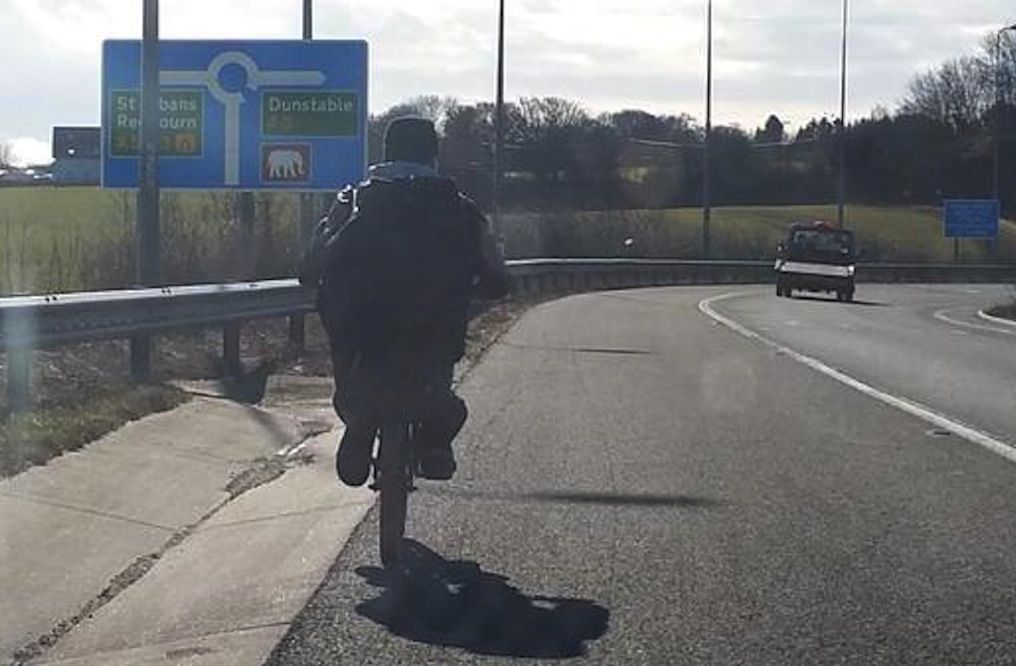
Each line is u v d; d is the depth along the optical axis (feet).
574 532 32.35
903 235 303.89
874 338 98.58
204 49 87.81
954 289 226.58
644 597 26.99
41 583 27.78
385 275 27.53
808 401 57.62
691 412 53.47
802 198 351.87
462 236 28.02
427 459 28.91
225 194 101.14
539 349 82.07
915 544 31.37
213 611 26.45
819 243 179.11
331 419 51.06
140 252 62.75
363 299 27.63
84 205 132.57
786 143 354.74
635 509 34.88
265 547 31.35
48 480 34.71
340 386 28.17
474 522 33.30
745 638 24.48
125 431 42.09
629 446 44.80
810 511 34.86
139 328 53.72
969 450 44.70
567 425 49.47
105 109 86.53
